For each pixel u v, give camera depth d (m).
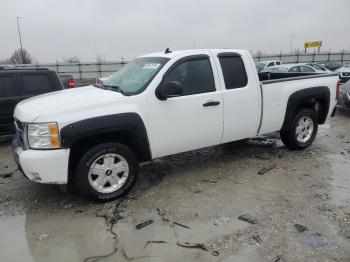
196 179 5.23
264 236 3.62
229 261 3.23
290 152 6.45
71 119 4.09
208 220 3.99
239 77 5.36
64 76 11.07
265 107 5.67
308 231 3.70
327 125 9.05
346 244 3.46
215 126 5.17
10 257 3.41
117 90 4.86
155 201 4.52
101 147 4.32
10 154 6.93
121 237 3.70
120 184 4.57
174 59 4.85
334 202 4.37
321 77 6.43
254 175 5.32
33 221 4.10
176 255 3.35
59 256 3.40
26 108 4.43
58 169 4.11
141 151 4.64
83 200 4.62
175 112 4.78
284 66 18.61
